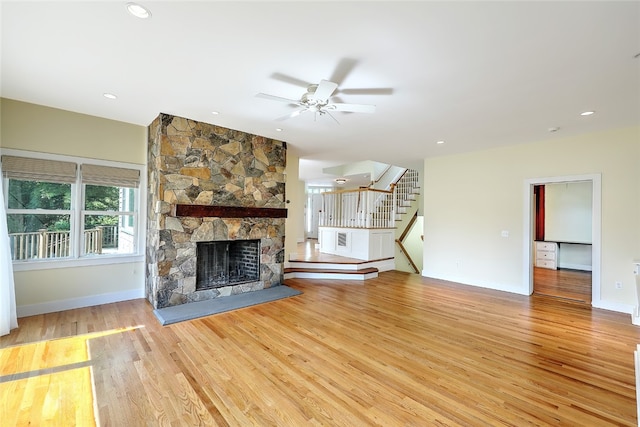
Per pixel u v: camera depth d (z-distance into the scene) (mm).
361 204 7137
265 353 2822
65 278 3930
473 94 3104
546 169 4840
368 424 1892
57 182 3877
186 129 4117
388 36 2152
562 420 1941
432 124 4090
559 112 3568
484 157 5594
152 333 3240
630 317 3922
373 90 3043
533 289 5332
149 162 4441
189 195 4156
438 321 3740
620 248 4156
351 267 6352
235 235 4637
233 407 2039
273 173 5109
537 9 1829
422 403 2107
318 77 2811
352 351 2889
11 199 3611
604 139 4297
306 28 2080
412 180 8484
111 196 4312
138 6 1874
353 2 1803
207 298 4379
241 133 4684
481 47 2264
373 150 5781
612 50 2260
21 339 3039
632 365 2664
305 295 4848
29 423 1859
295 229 6586
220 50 2387
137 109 3777
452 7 1825
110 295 4266
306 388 2271
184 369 2518
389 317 3869
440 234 6234
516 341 3158
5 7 1883
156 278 3934
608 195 4254
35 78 2938
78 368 2512
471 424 1897
